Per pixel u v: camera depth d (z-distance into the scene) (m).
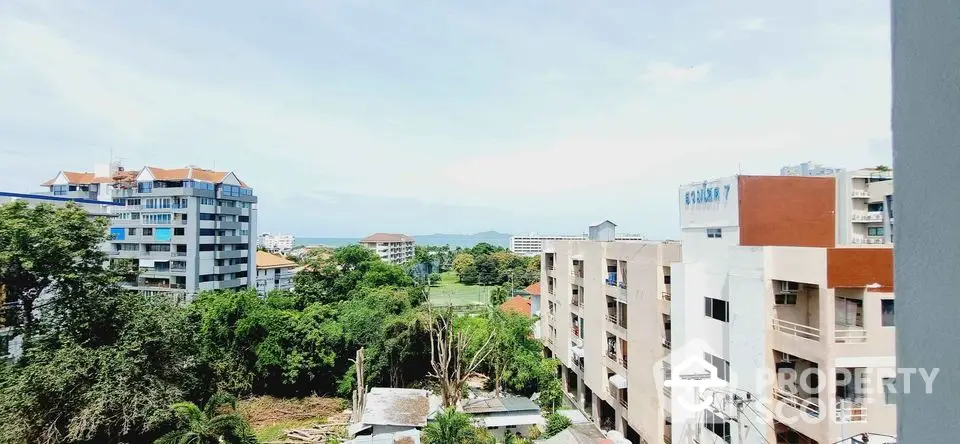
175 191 49.31
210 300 35.19
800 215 17.27
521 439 24.69
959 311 1.15
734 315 16.45
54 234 22.73
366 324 34.94
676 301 19.19
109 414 21.17
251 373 32.62
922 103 1.28
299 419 29.72
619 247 24.80
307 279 46.06
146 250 50.38
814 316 15.05
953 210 1.17
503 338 31.72
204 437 20.16
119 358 22.03
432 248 155.50
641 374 22.02
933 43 1.25
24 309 23.70
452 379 29.95
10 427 19.30
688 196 19.73
